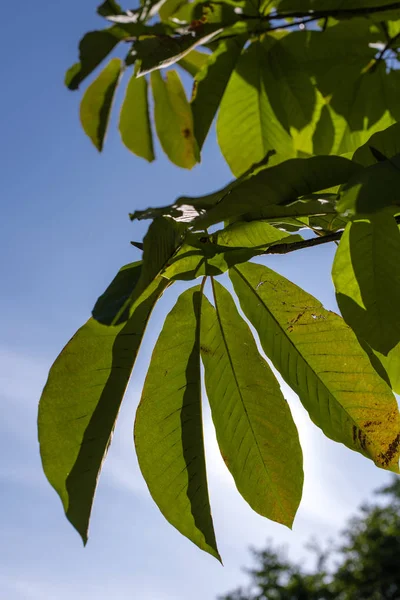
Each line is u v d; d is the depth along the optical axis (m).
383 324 1.26
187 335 1.30
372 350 1.32
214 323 1.34
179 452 1.28
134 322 1.25
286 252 1.30
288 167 1.22
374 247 1.28
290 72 1.69
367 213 1.12
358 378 1.34
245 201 1.23
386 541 11.02
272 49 1.69
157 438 1.28
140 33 1.58
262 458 1.34
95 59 1.55
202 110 1.68
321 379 1.35
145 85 1.91
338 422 1.35
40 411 1.22
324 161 1.23
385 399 1.34
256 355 1.34
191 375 1.29
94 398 1.23
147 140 1.95
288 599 11.16
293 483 1.34
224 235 1.32
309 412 1.36
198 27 1.58
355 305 1.28
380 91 1.68
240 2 1.64
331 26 1.66
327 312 1.35
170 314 1.31
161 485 1.28
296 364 1.35
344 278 1.29
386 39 1.66
